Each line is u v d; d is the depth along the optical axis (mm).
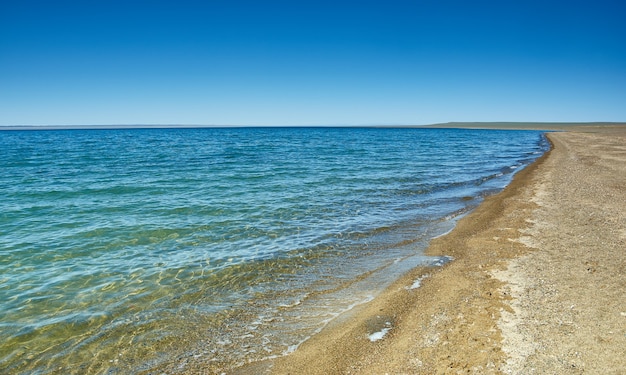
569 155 37312
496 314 7008
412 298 8164
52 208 15977
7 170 27906
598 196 17141
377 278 9398
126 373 5930
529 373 5281
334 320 7410
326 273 9742
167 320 7469
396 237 12648
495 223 13664
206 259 10570
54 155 41062
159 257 10688
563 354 5652
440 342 6270
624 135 76562
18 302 8086
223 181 23109
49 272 9609
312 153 45344
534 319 6727
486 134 128500
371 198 18781
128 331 7082
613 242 10781
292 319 7496
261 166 31109
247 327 7227
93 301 8172
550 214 14305
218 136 106812
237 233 12891
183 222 14070
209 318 7551
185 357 6312
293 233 12977
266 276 9531
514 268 9258
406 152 48625
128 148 53875
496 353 5781
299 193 19656
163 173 26609
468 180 24984
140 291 8656
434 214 15703
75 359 6266
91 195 18719
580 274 8625
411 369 5617
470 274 9141
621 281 8133
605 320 6535
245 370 5945
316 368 5906
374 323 7195
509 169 30875
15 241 11781
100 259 10477
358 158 39344
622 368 5250
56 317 7531
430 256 10820
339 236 12711
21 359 6262
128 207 16234
